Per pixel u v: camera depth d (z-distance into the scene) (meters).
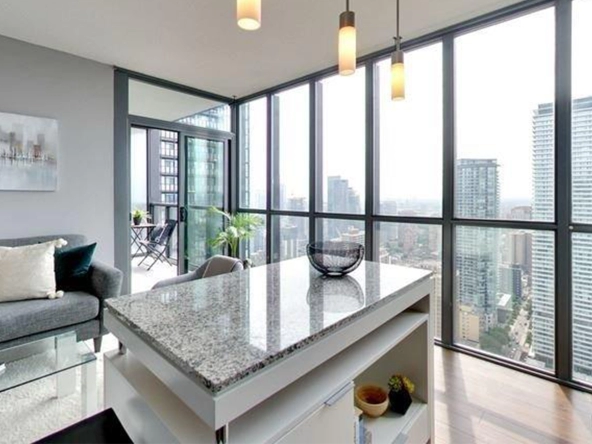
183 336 0.96
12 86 2.96
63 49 3.16
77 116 3.32
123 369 1.15
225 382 0.75
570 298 2.30
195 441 0.83
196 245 4.56
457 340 2.85
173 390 0.85
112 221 3.58
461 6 2.48
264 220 4.50
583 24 2.24
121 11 2.53
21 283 2.47
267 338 0.95
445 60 2.82
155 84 3.92
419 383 1.62
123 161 3.65
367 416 1.48
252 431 0.85
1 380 1.74
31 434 1.78
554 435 1.82
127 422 1.09
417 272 1.72
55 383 2.18
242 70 3.65
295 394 1.00
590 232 2.21
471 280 2.77
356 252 1.64
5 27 2.76
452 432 1.85
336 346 1.07
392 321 1.55
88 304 2.58
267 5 2.44
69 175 3.29
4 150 2.93
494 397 2.16
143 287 4.86
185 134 4.32
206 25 2.73
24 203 3.06
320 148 3.82
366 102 3.34
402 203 3.16
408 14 2.57
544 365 2.44
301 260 2.07
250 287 1.45
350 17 1.44
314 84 3.81
